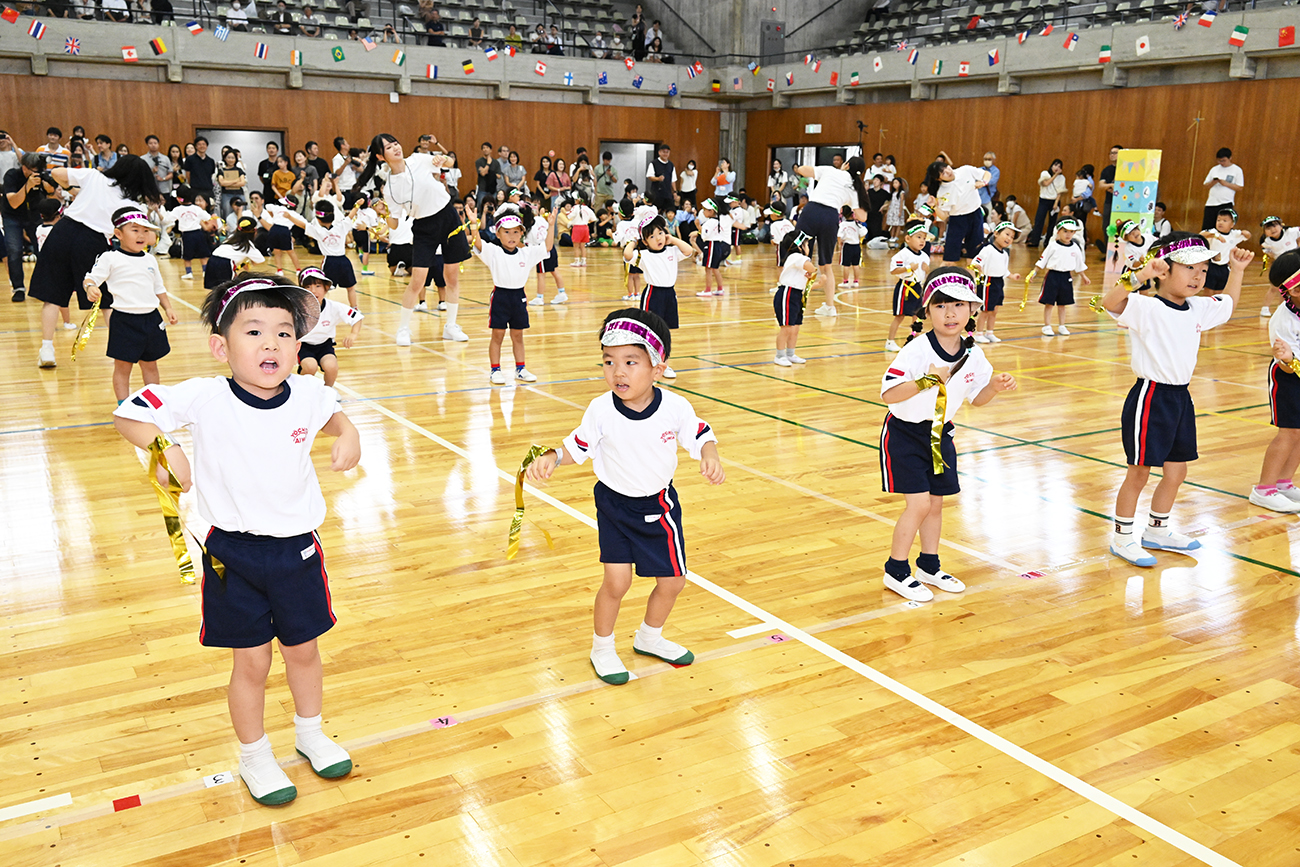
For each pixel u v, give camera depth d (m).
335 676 3.10
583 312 11.46
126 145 18.23
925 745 2.75
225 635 2.36
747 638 3.41
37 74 18.06
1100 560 4.16
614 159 25.94
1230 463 5.62
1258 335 10.40
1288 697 3.04
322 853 2.27
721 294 13.22
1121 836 2.36
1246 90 16.81
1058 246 9.89
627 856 2.27
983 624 3.54
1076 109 19.20
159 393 2.26
